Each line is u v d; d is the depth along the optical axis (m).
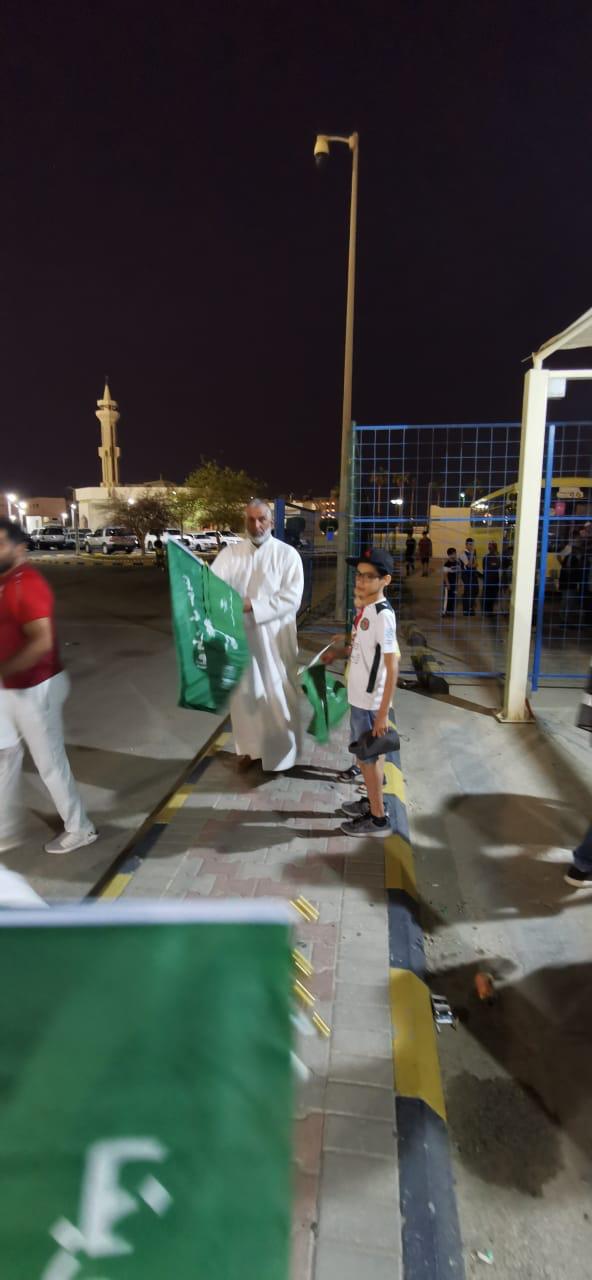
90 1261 1.02
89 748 5.96
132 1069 1.07
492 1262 1.90
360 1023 2.58
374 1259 1.78
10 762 3.88
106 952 1.08
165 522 50.41
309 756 5.45
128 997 1.08
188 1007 1.08
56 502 84.12
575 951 3.28
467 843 4.33
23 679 3.69
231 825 4.20
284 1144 1.06
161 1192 1.04
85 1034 1.07
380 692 3.96
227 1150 1.06
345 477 12.55
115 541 48.69
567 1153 2.25
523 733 6.45
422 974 2.98
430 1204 1.93
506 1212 2.05
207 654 4.13
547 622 14.15
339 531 12.52
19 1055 1.06
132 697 7.75
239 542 4.89
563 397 6.20
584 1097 2.47
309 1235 1.84
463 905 3.66
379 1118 2.19
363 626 4.00
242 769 5.11
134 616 14.84
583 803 4.92
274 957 1.10
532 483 6.36
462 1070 2.58
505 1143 2.28
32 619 3.61
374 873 3.65
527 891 3.79
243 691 4.84
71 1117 1.05
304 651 9.84
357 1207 1.91
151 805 4.71
